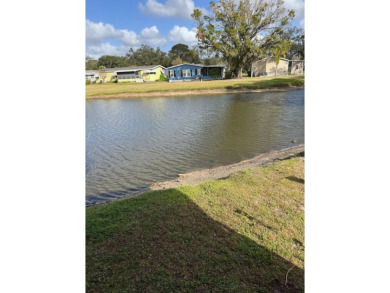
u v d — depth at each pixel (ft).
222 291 6.82
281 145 25.52
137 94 76.07
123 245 8.52
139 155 23.48
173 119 40.09
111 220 10.08
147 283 7.01
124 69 135.74
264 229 9.68
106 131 33.81
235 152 23.66
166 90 76.69
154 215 10.49
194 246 8.56
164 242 8.72
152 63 209.15
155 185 16.37
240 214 10.75
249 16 100.78
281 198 12.37
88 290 6.72
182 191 13.07
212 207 11.30
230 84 81.82
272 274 7.45
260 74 116.67
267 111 44.14
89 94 76.43
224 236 9.17
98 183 17.46
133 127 35.63
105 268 7.49
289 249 8.58
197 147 25.40
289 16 102.83
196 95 71.72
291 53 140.67
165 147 25.70
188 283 7.04
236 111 45.06
